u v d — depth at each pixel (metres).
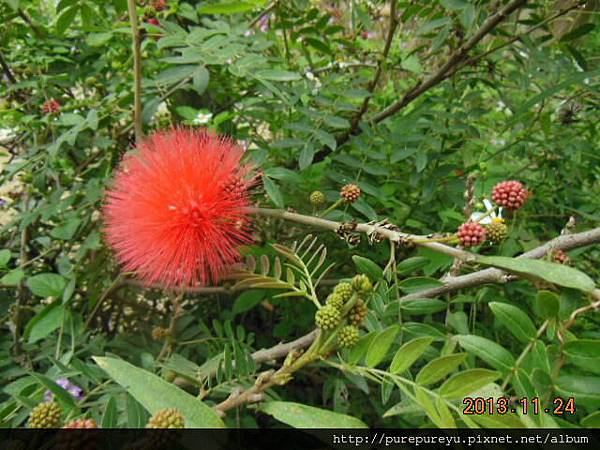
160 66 1.94
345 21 2.89
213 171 1.19
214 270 1.19
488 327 1.68
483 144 2.23
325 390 1.62
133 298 2.40
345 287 0.85
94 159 2.02
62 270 1.62
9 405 1.09
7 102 2.12
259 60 1.41
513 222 1.65
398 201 1.92
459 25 1.81
